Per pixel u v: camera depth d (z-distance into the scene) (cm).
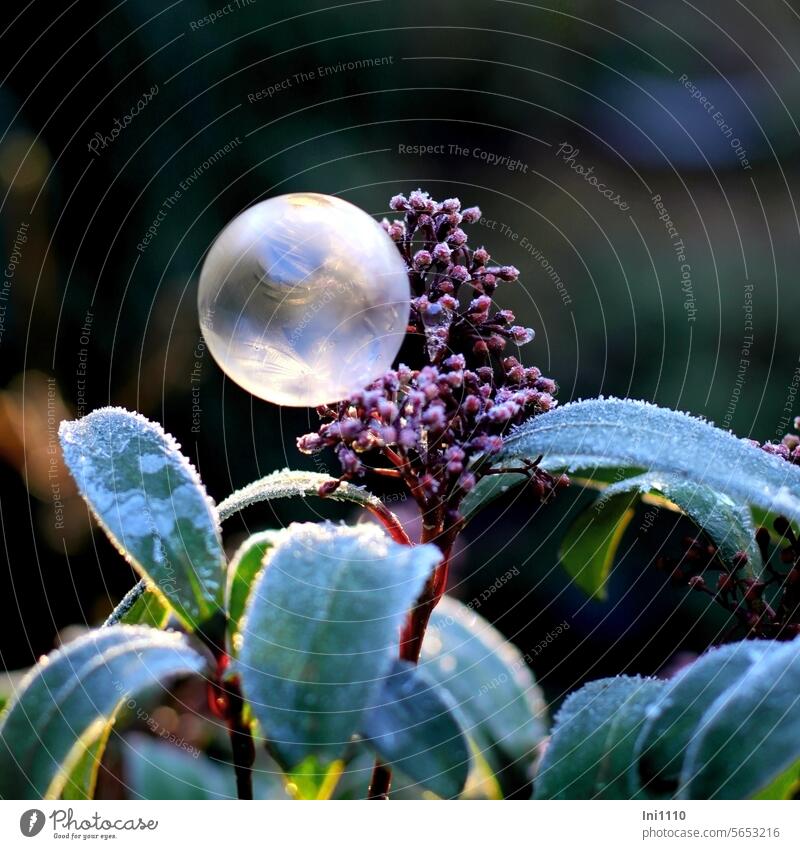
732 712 51
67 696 52
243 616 52
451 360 52
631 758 53
